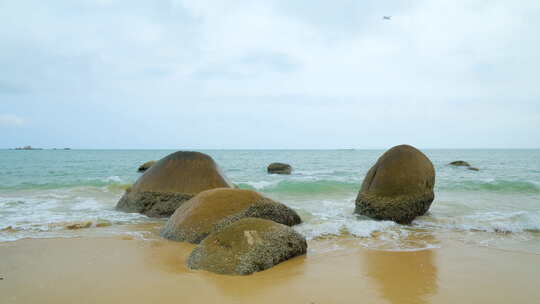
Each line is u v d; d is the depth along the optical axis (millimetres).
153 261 5336
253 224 5391
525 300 3900
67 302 3834
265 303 3785
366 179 9586
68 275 4691
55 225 7934
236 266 4762
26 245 6273
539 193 14258
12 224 8047
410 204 8469
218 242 5176
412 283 4414
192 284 4344
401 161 8945
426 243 6625
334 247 6309
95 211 10078
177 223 6977
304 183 16531
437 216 9148
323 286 4293
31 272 4816
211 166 10164
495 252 5938
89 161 43969
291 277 4621
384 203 8633
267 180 19922
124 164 37375
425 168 8930
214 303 3789
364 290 4160
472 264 5238
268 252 5098
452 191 14898
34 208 10703
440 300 3879
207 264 4910
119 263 5227
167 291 4121
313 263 5270
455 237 7129
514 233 7469
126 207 10000
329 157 59938
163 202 9367
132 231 7574
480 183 16391
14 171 26703
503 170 26750
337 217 9148
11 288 4238
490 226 7984
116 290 4160
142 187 9914
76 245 6297
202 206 7043
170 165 10078
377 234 7391
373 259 5512
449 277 4641
